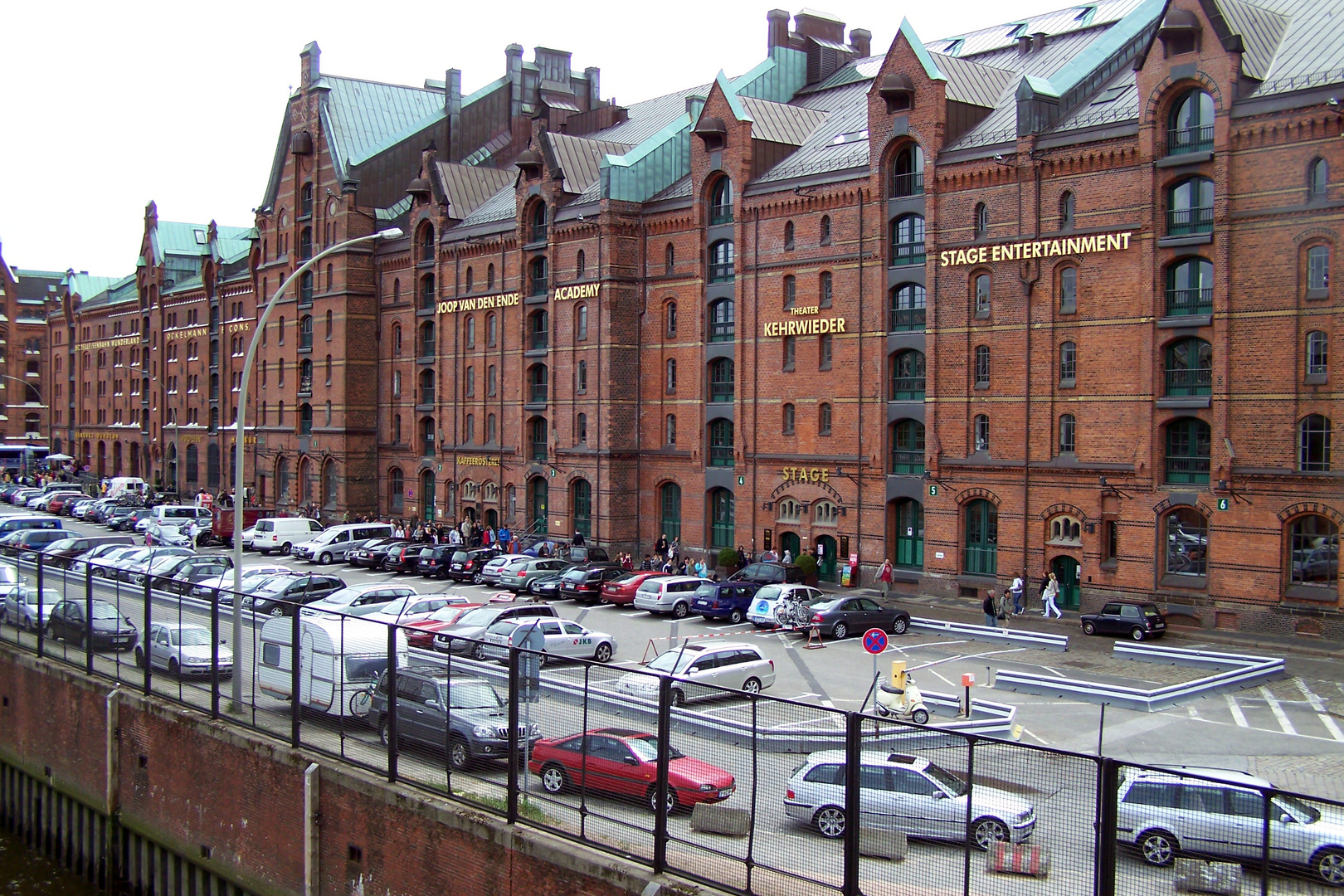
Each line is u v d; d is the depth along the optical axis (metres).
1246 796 15.44
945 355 47.31
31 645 34.00
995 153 45.38
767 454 53.81
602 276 58.84
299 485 80.38
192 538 66.25
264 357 84.06
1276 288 38.47
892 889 16.06
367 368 75.62
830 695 32.47
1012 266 45.25
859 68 62.66
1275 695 32.44
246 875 24.75
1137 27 48.59
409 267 72.75
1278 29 42.06
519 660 20.05
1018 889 15.38
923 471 48.72
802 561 50.31
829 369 51.59
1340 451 37.44
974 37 60.03
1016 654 38.66
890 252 49.53
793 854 16.98
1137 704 31.05
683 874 17.55
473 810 20.38
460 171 71.31
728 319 56.16
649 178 59.84
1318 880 14.50
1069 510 43.88
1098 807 14.44
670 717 18.39
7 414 142.00
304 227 79.38
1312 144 37.62
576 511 61.69
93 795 29.75
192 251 102.50
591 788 19.23
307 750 23.81
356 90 79.31
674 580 46.59
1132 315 42.03
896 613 42.81
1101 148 42.53
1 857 31.73
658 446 59.19
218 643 26.61
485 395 66.94
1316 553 38.25
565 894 18.53
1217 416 39.62
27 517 67.06
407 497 73.44
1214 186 39.91
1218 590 39.94
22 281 143.25
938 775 16.23
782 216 53.16
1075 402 43.75
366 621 25.81
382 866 21.61
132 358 107.81
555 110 79.00
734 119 54.41
